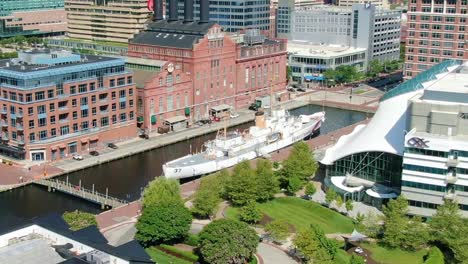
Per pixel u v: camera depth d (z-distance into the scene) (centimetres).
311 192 17025
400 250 14025
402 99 18088
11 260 9538
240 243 12850
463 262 13188
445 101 16200
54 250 9938
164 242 14038
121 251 9762
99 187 18838
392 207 14550
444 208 14375
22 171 19800
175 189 15650
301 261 13438
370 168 17950
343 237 14838
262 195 16475
